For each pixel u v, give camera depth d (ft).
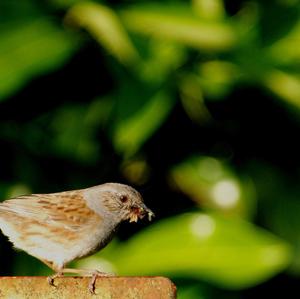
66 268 34.96
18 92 35.19
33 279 23.21
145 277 23.56
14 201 34.78
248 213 35.65
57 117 35.81
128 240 35.35
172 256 32.37
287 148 36.01
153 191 37.24
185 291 32.76
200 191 36.09
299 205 35.68
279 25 33.09
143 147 36.55
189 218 33.14
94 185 36.73
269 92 34.19
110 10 31.83
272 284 35.53
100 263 35.09
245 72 33.19
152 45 32.14
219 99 34.63
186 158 36.58
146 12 32.07
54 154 36.24
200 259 32.14
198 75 33.50
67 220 34.35
